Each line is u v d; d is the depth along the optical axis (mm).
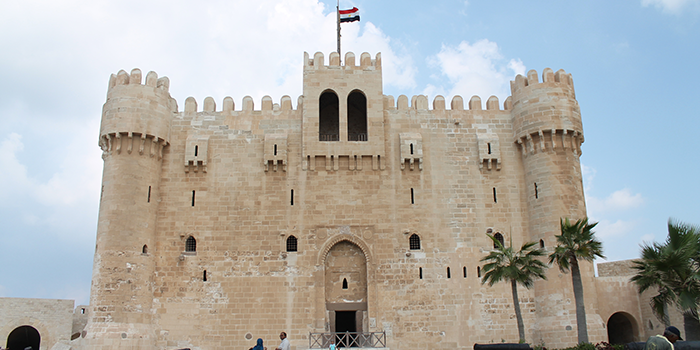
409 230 39906
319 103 46000
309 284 38594
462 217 40500
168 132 41250
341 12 53188
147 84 40719
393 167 41312
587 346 29344
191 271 38781
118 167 38594
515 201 41031
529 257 32781
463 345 37812
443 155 41844
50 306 48594
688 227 29062
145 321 37062
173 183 40625
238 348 37375
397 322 38062
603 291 38000
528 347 29156
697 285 27922
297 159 41281
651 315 37062
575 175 39969
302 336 37562
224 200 40312
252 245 39375
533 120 40656
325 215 40062
